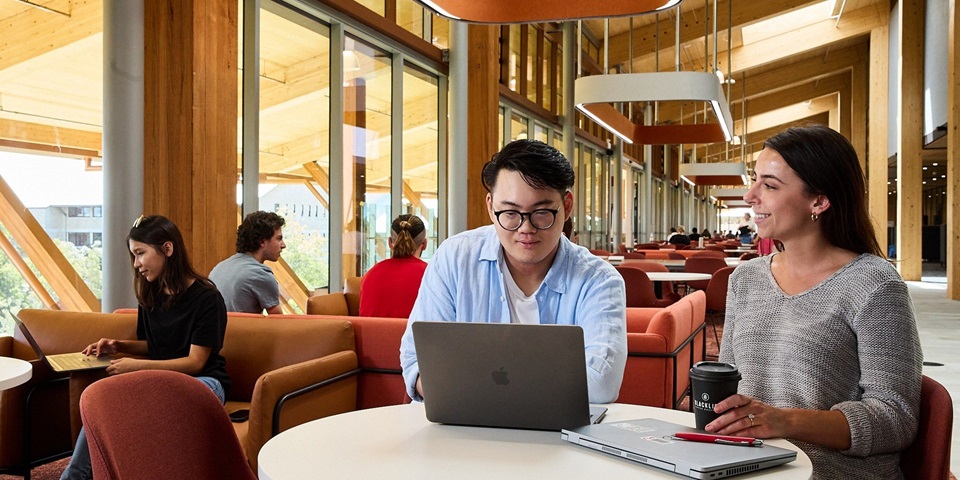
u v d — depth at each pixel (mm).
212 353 2971
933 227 30641
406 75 8367
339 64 6676
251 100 5496
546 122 13742
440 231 9195
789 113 31547
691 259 8883
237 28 4820
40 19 4121
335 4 6363
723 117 8203
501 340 1516
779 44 19453
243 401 3266
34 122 4082
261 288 3904
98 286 4484
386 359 3242
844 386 1611
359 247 7191
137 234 2902
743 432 1455
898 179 16016
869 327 1569
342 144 6762
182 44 4391
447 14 4012
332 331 3213
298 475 1301
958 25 11289
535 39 13445
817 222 1680
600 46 16578
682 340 3871
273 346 3254
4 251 3926
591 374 1771
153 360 2869
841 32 19047
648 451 1348
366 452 1438
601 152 18141
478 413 1591
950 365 6195
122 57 4172
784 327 1684
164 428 1525
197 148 4426
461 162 8703
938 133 13891
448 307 1996
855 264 1631
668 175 26375
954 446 3828
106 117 4172
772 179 1691
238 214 5160
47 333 3471
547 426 1562
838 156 1646
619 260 9969
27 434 3121
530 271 1933
